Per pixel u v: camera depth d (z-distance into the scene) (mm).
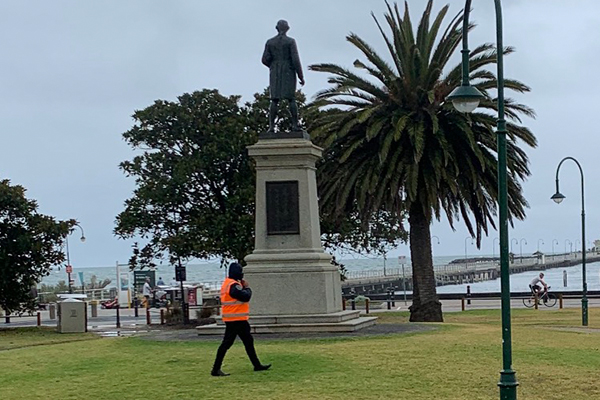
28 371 17922
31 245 37250
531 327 28984
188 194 42688
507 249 13961
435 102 34000
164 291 63969
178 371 16766
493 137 34375
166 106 42781
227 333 16047
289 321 22922
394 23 36281
